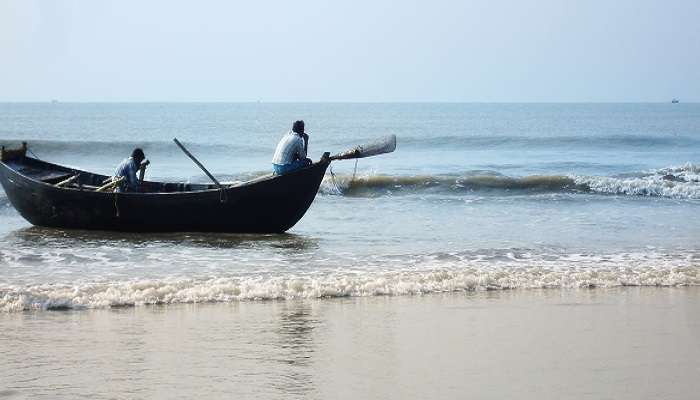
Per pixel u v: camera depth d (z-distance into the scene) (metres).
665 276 12.62
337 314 10.22
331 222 18.86
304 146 17.05
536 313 10.37
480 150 44.75
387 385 7.50
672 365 8.16
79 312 10.25
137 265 13.32
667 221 19.39
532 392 7.32
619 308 10.69
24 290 11.05
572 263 13.70
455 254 14.46
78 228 17.23
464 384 7.54
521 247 15.31
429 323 9.79
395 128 77.38
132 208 16.72
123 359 8.25
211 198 16.61
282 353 8.49
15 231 17.12
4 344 8.74
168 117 106.12
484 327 9.62
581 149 45.28
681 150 44.78
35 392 7.26
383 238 16.50
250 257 14.12
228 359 8.27
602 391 7.37
